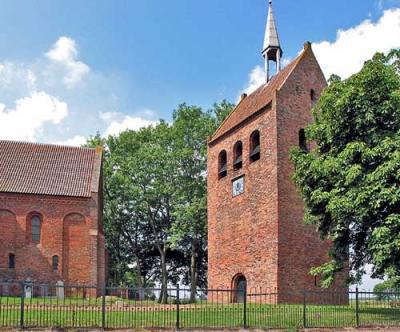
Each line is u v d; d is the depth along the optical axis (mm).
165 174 55719
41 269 46344
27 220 47031
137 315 22812
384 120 25359
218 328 20672
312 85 37469
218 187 41219
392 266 23562
